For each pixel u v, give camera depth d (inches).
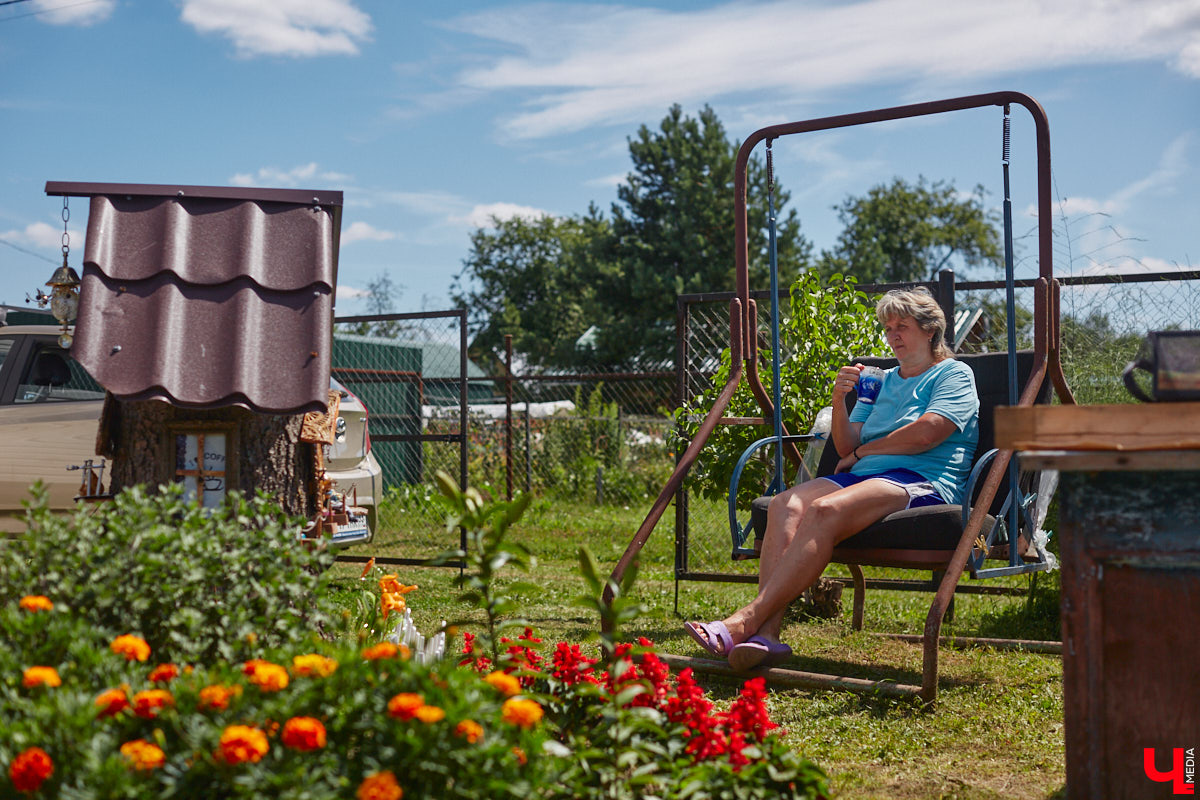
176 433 115.4
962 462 149.5
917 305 157.9
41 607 74.1
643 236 1339.8
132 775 59.3
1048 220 151.1
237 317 112.7
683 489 220.7
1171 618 74.7
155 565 80.2
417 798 60.5
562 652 97.0
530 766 66.1
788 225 1302.9
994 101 154.9
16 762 58.2
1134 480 75.5
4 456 201.0
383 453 450.6
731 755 80.5
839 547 142.9
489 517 86.8
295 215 123.9
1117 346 209.0
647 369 1252.5
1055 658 164.7
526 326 1779.0
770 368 216.5
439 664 71.6
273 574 85.9
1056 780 104.5
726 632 134.6
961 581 230.2
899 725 124.2
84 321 108.2
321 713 65.6
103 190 120.2
